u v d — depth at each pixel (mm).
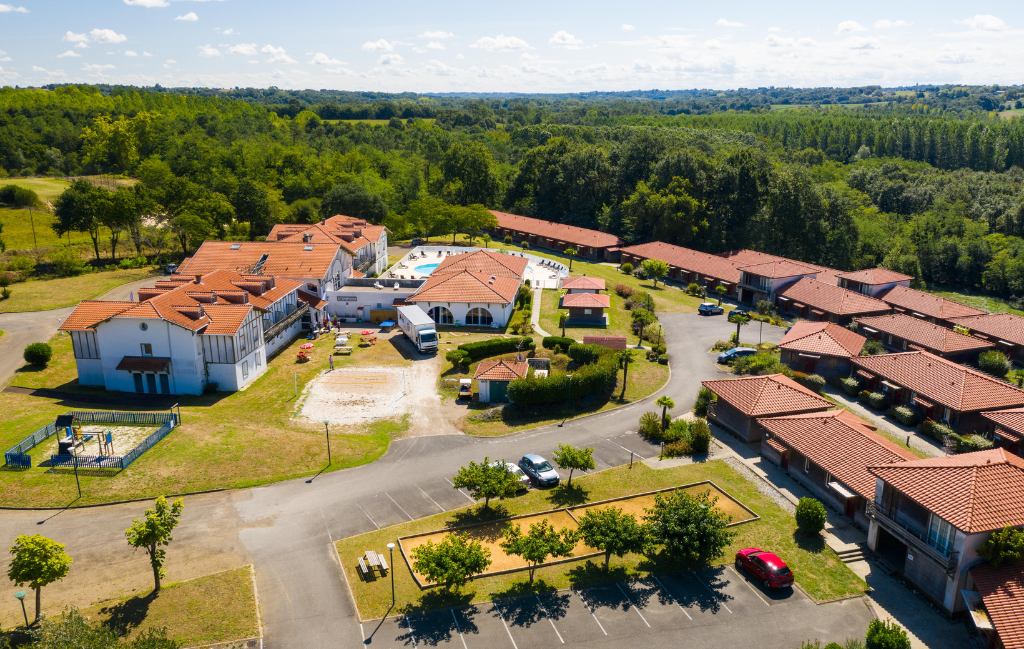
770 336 83875
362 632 34062
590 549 41250
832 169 189875
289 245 91812
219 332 63406
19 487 45625
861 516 42938
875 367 64312
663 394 65562
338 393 64625
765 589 37531
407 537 41812
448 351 72812
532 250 136750
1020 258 122188
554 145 166500
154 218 121188
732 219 136000
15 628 33594
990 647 32531
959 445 52562
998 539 34156
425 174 187375
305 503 45562
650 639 33688
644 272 113312
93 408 59625
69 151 187500
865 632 34281
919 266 128375
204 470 48531
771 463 51938
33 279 99500
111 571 38250
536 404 61250
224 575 38094
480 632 34094
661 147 153500
